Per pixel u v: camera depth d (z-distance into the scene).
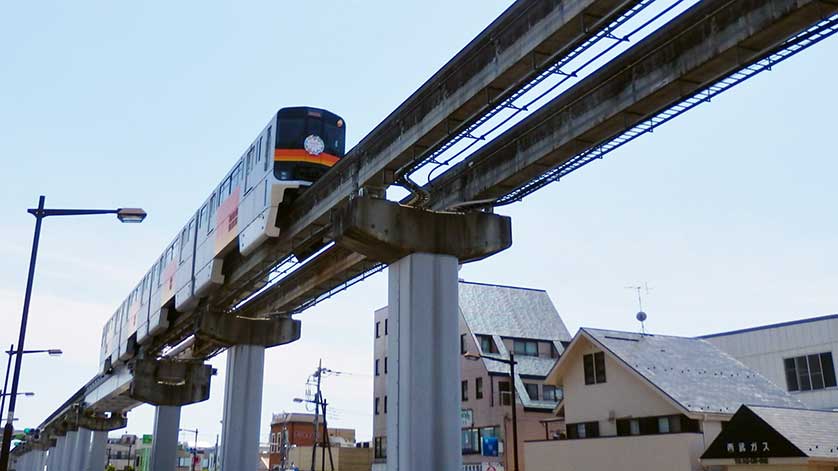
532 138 23.47
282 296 40.78
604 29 17.06
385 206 25.27
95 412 92.38
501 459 51.22
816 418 30.75
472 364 55.31
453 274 25.73
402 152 24.25
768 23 15.66
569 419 39.69
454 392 24.72
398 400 24.64
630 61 19.41
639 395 35.84
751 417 29.47
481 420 53.66
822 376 46.81
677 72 17.94
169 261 48.44
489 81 20.09
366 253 26.22
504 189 25.94
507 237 26.59
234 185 37.12
